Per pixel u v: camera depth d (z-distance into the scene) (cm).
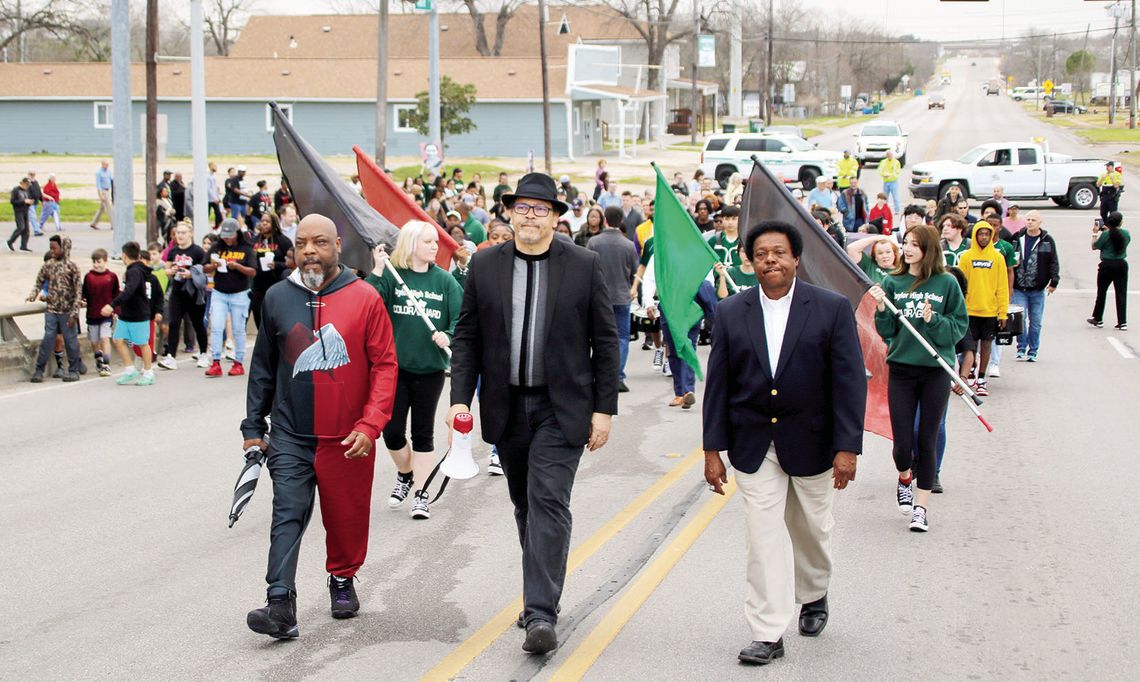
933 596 679
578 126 6175
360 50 7281
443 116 5147
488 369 594
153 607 661
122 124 2238
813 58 14825
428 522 849
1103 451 1073
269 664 572
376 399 598
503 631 618
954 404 1320
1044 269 1584
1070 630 623
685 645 598
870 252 957
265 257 1530
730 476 982
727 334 573
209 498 916
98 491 938
